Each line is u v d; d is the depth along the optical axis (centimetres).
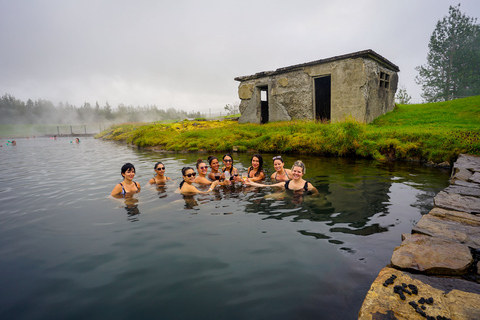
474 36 2662
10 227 382
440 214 326
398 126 1238
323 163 868
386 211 407
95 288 234
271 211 420
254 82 1809
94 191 587
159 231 354
